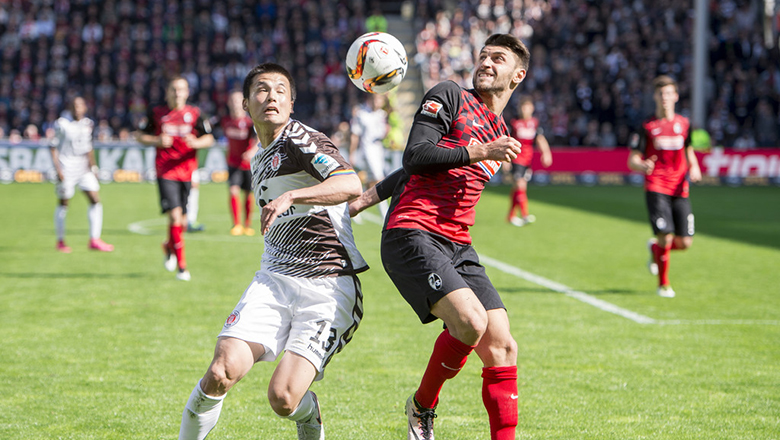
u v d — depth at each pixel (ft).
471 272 26.55
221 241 86.22
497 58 27.09
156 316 49.70
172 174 62.54
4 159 154.61
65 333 45.06
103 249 78.48
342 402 33.81
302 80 193.67
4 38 189.88
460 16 207.92
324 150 24.34
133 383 35.91
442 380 26.91
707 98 193.36
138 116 177.78
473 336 24.90
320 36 200.95
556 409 33.14
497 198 142.10
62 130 76.02
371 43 29.81
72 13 197.47
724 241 90.38
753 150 169.89
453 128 26.27
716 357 41.47
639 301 56.18
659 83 56.70
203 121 64.13
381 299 56.18
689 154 57.72
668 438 29.81
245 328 24.17
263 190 25.66
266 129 25.14
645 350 42.80
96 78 187.01
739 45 198.39
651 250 59.26
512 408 25.95
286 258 25.11
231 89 190.29
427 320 26.07
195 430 24.29
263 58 196.65
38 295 55.93
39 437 29.12
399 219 26.35
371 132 108.27
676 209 57.62
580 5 210.18
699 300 56.65
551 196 145.79
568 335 46.03
